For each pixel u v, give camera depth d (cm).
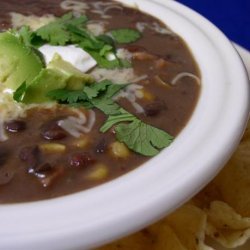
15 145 35
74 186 33
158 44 48
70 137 36
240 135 37
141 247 38
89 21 51
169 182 33
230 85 41
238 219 40
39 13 52
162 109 39
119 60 44
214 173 35
